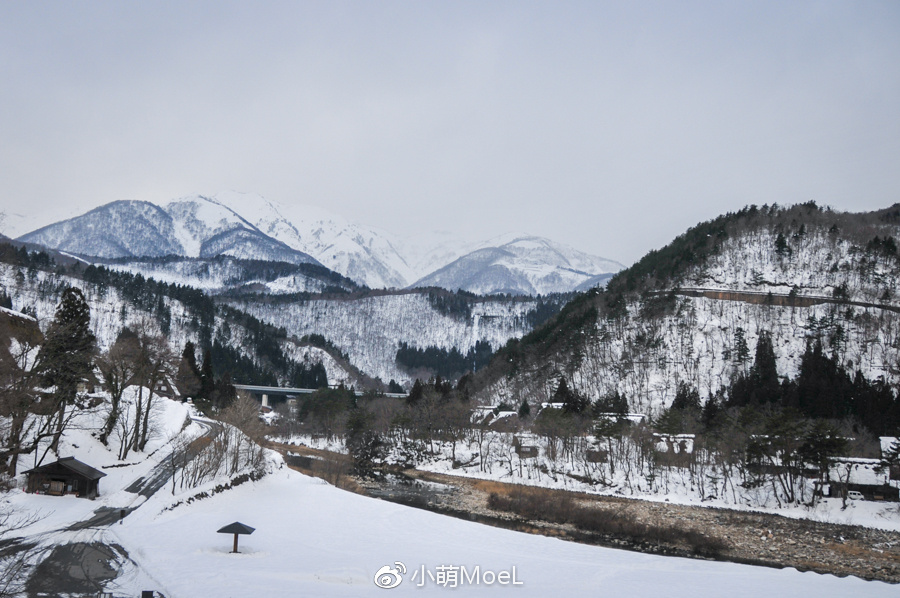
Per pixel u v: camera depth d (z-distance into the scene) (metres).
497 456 170.75
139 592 51.12
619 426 153.25
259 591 53.59
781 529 107.50
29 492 81.44
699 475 140.62
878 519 112.31
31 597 48.69
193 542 68.81
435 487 147.25
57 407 84.50
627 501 131.38
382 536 84.00
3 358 72.12
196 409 183.62
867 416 160.00
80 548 62.53
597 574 69.38
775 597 63.16
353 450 184.38
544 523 110.62
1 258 125.75
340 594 55.12
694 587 65.81
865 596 65.62
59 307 109.62
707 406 170.38
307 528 84.56
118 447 113.38
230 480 107.50
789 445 124.81
